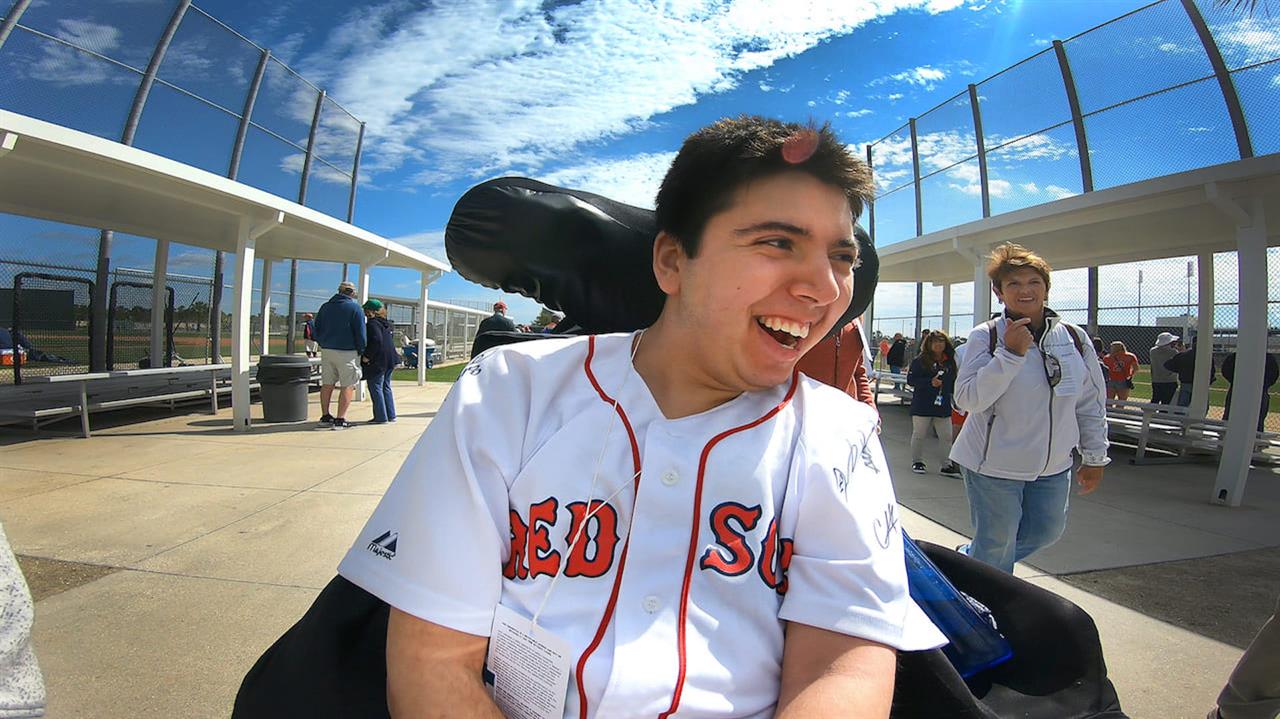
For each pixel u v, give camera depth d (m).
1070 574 3.88
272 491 5.11
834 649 0.87
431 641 0.88
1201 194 5.64
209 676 2.52
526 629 0.87
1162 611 3.37
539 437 0.96
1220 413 12.57
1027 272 2.96
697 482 0.91
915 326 14.87
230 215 8.06
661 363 1.01
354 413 9.79
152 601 3.14
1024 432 2.90
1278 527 4.94
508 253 1.65
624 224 1.58
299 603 3.16
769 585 0.91
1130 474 7.03
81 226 8.30
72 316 9.16
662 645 0.84
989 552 3.02
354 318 8.24
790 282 0.91
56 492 4.94
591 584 0.89
